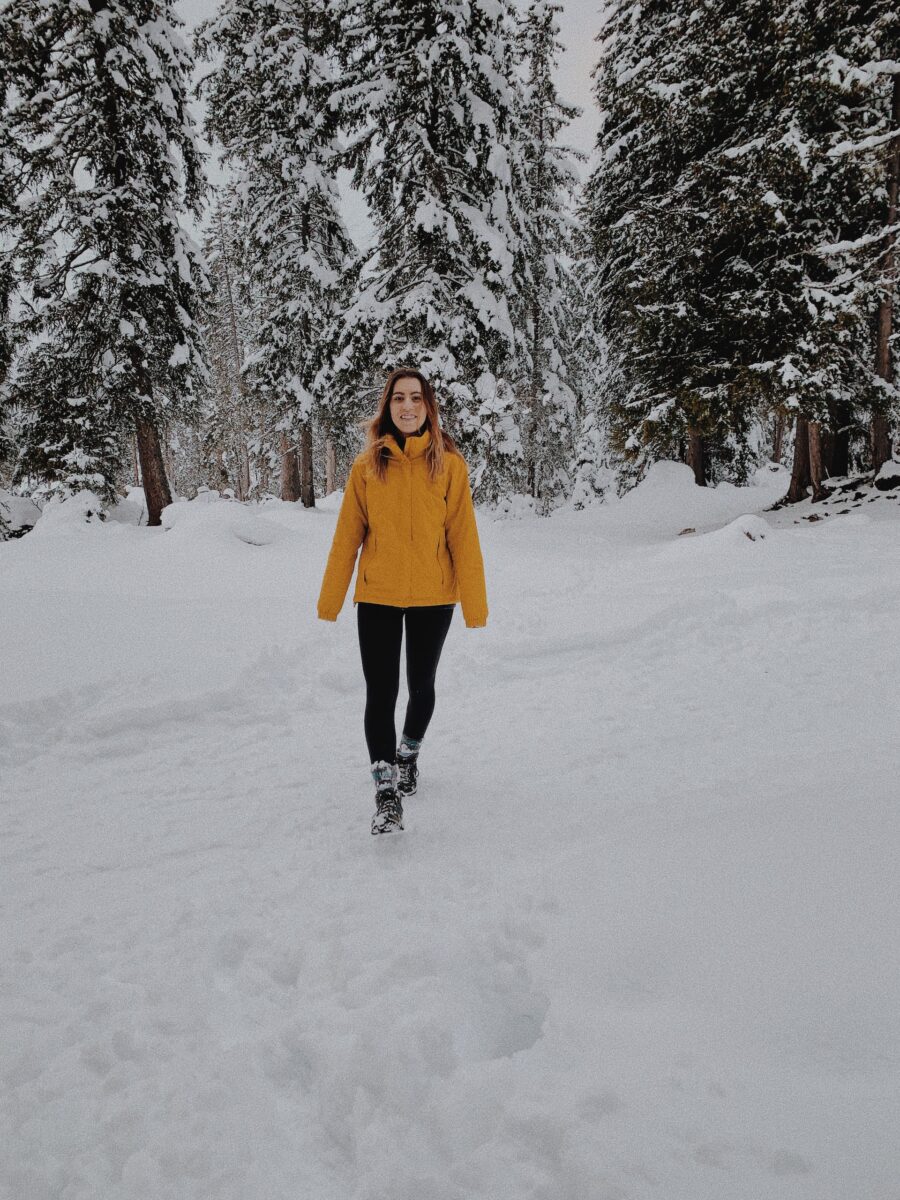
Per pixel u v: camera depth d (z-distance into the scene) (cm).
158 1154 122
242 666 448
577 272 2188
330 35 1109
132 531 1219
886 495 1157
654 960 152
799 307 1080
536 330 1866
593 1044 132
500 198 1107
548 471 2111
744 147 1095
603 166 1631
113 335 1273
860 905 155
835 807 207
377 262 1194
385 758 251
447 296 1109
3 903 210
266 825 262
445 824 251
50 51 1162
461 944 173
